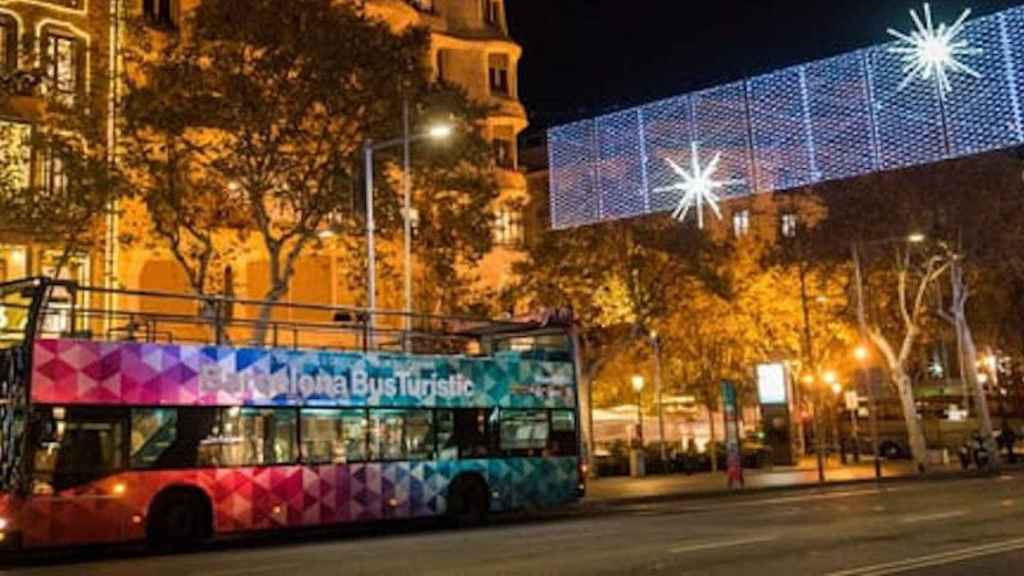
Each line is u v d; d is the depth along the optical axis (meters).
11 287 20.17
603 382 60.69
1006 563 13.55
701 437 63.00
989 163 43.94
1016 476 40.34
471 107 36.78
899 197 44.06
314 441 22.98
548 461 27.38
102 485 19.73
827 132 39.31
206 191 32.44
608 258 46.66
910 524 19.50
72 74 38.03
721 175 47.28
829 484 37.97
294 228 33.12
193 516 21.03
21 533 18.64
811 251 47.06
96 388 19.86
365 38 31.61
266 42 30.22
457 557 16.39
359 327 24.83
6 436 18.98
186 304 42.38
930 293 53.59
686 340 54.59
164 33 40.16
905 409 46.34
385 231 36.59
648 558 15.05
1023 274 48.31
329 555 18.00
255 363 22.28
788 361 53.72
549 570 14.02
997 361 69.00
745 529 19.64
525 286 46.09
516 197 53.31
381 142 31.94
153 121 29.98
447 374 25.69
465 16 60.97
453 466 25.34
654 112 48.56
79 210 31.84
